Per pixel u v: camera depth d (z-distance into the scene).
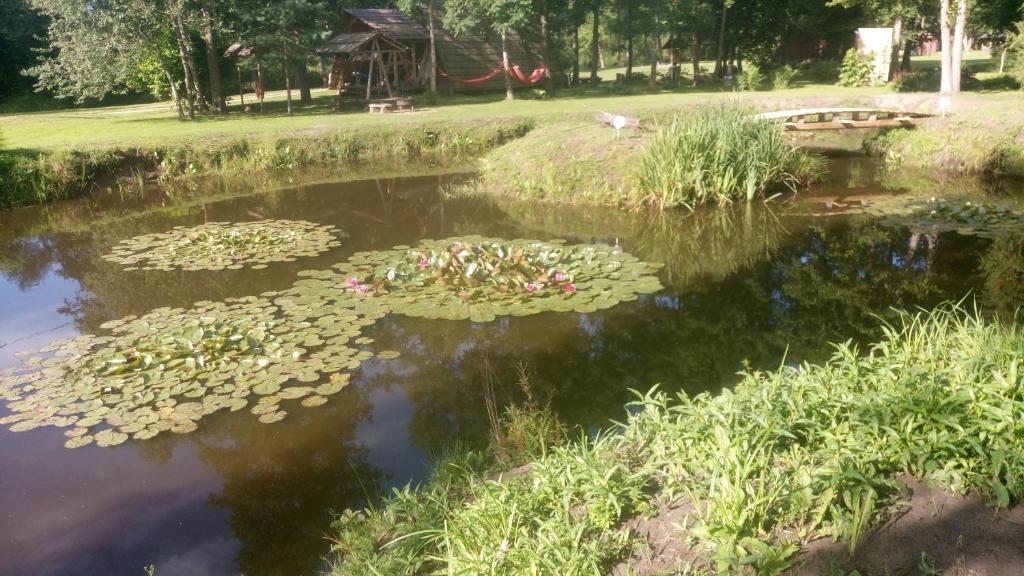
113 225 11.23
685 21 26.14
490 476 4.02
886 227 9.52
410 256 8.45
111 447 4.70
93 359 5.90
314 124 17.69
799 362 5.56
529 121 17.70
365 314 6.70
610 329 6.35
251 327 6.42
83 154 14.05
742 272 7.95
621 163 12.15
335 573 3.41
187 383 5.43
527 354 5.89
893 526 2.84
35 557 3.71
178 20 19.48
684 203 10.76
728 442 3.17
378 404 5.17
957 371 3.66
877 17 25.91
